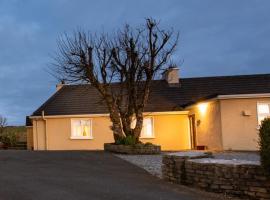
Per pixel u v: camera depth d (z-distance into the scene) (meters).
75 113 34.09
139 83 25.73
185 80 36.72
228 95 24.77
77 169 16.25
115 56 25.50
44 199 10.34
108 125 33.69
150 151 23.67
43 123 34.66
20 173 15.09
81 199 10.35
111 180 13.45
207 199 10.54
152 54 25.36
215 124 25.89
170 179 13.38
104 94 25.62
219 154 21.02
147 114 33.22
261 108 24.98
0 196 10.73
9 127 45.38
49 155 21.81
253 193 10.49
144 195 10.94
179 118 33.34
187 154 13.23
